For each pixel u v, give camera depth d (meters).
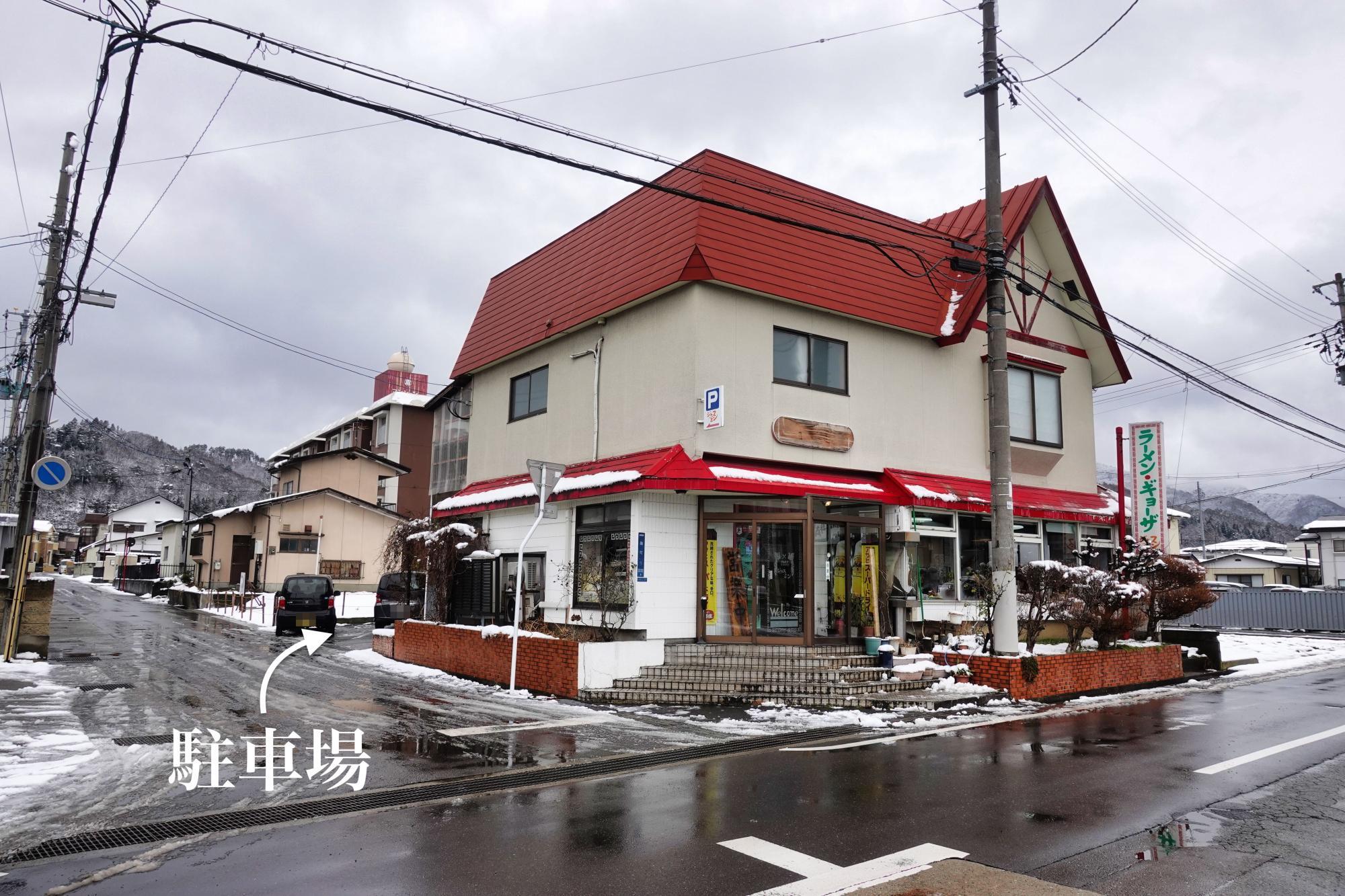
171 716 10.50
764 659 13.07
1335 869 5.20
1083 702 12.54
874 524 14.87
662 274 13.98
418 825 6.18
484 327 20.12
